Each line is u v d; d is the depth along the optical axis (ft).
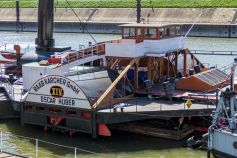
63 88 179.73
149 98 191.83
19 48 258.37
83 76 192.54
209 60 330.95
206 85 197.06
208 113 175.11
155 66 209.77
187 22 549.54
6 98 208.64
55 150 166.81
